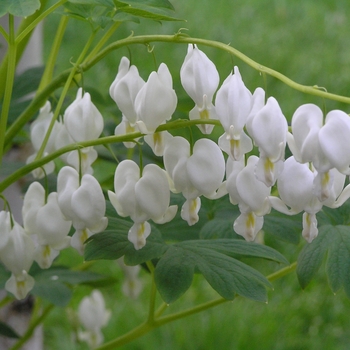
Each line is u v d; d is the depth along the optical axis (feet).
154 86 1.47
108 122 2.13
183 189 1.50
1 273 1.90
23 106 2.01
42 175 1.73
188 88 1.49
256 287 1.52
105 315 2.19
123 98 1.54
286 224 1.75
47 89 1.64
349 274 1.61
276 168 1.42
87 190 1.51
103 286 1.98
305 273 1.61
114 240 1.56
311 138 1.40
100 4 1.51
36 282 1.92
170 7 1.55
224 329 3.02
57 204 1.57
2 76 1.73
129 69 1.54
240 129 1.43
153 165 1.50
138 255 1.55
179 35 1.48
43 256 1.59
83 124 1.58
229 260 1.55
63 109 2.01
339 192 1.50
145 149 2.04
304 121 1.40
